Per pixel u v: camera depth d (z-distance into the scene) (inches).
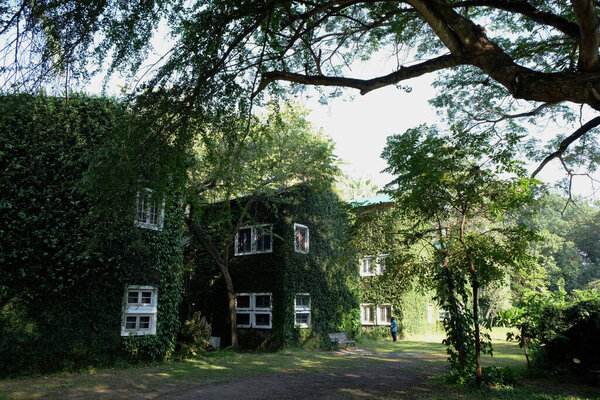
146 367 492.7
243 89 280.2
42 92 238.2
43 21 216.8
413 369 500.1
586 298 469.1
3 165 414.6
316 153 671.1
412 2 215.2
